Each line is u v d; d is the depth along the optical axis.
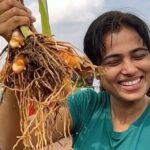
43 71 0.75
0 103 0.83
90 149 0.91
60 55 0.76
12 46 0.74
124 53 0.86
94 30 0.89
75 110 0.95
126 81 0.86
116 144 0.87
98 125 0.93
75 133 0.95
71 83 0.75
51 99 0.74
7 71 0.76
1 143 0.87
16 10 0.75
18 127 0.87
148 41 0.88
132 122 0.89
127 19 0.87
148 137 0.86
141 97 0.87
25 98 0.75
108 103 0.95
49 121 0.74
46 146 0.73
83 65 0.76
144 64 0.86
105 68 0.84
